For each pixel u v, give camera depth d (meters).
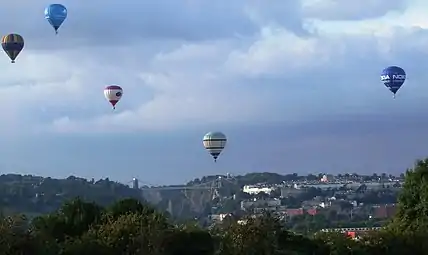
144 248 39.62
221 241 41.47
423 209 52.50
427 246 47.44
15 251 36.12
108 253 39.28
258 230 41.28
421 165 54.25
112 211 45.91
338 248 45.72
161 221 41.91
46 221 43.81
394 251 46.97
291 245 44.38
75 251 38.62
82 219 44.72
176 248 40.56
